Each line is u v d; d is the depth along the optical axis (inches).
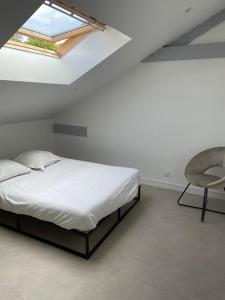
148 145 142.9
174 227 102.7
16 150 144.6
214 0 93.0
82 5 61.1
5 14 52.8
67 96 135.4
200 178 112.5
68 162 137.0
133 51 108.2
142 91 136.3
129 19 76.6
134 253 86.4
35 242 92.7
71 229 82.7
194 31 117.7
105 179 109.2
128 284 72.4
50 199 88.5
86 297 67.9
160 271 77.6
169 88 129.0
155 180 145.9
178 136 133.1
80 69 108.7
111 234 97.7
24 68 90.7
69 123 166.6
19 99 109.0
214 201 125.7
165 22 91.4
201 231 99.5
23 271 77.7
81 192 94.9
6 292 69.8
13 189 98.0
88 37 99.7
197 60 119.3
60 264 80.8
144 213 114.4
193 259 83.0
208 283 72.7
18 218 96.4
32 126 153.8
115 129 150.9
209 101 121.3
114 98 145.7
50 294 68.9
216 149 118.3
